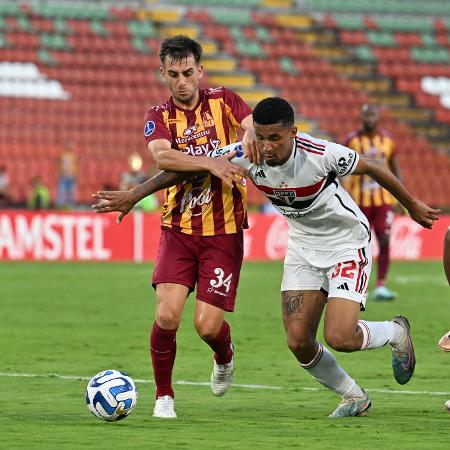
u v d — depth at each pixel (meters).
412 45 132.25
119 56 118.31
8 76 113.00
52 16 121.38
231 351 24.30
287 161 21.41
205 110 23.38
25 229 80.94
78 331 41.50
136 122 111.75
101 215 82.50
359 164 21.73
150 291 59.44
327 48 128.25
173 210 23.25
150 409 24.05
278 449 17.97
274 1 133.38
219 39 124.50
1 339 38.88
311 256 22.73
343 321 21.89
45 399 25.50
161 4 127.75
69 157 93.69
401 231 88.06
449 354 35.38
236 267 23.45
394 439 19.30
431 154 116.81
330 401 25.58
